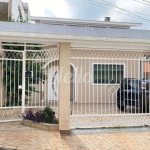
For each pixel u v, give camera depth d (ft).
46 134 18.71
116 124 22.62
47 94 31.45
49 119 20.94
